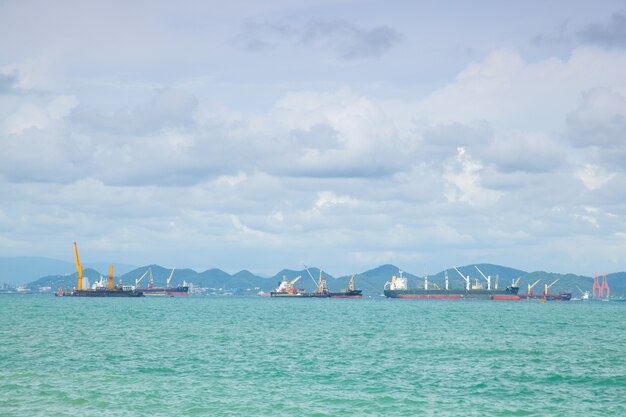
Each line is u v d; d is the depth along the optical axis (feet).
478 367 266.16
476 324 572.51
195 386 217.15
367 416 177.17
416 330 479.82
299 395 203.92
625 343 374.43
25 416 172.35
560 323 604.08
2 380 223.30
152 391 206.80
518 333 454.40
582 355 309.42
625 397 204.44
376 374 246.06
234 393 205.87
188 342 362.94
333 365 269.44
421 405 191.01
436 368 262.67
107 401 190.90
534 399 200.85
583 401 198.18
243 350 322.34
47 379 226.17
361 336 416.05
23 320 572.51
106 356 292.20
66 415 173.58
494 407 188.85
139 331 444.55
